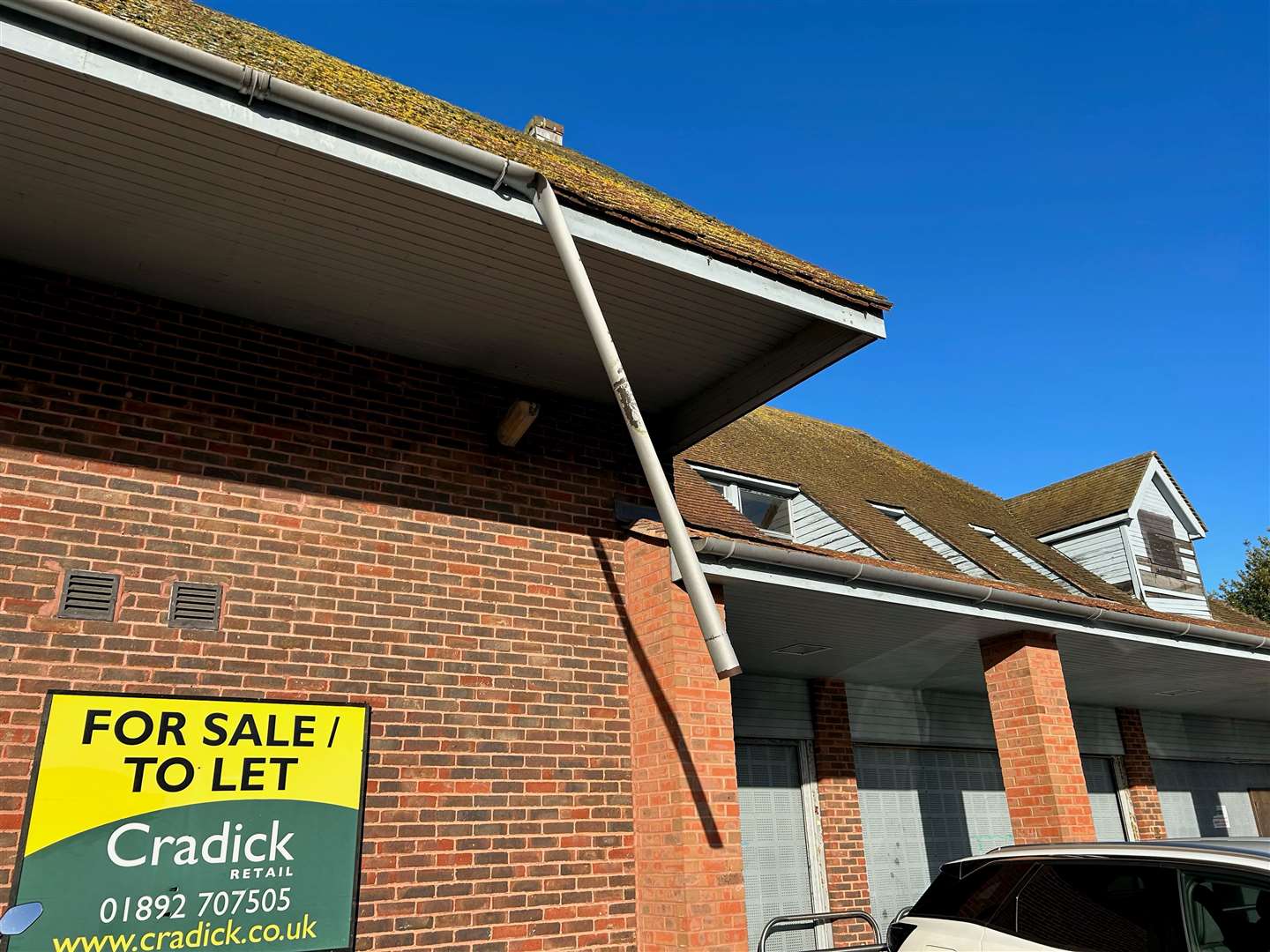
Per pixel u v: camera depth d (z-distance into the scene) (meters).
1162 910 3.96
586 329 6.27
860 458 15.76
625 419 5.05
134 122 4.33
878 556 10.11
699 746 5.96
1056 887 4.41
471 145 4.88
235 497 5.43
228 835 4.82
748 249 5.94
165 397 5.41
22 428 4.93
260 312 5.85
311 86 4.62
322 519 5.68
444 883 5.34
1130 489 15.84
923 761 10.88
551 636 6.30
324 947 4.89
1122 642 8.77
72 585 4.81
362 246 5.30
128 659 4.84
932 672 9.95
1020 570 13.09
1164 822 13.16
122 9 4.50
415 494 6.10
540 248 5.38
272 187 4.80
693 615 6.28
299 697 5.25
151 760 4.75
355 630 5.55
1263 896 3.71
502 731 5.86
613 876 5.95
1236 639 9.34
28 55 3.88
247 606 5.26
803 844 9.45
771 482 11.12
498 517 6.39
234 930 4.70
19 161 4.55
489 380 6.80
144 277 5.44
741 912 5.70
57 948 4.29
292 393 5.87
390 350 6.38
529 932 5.52
